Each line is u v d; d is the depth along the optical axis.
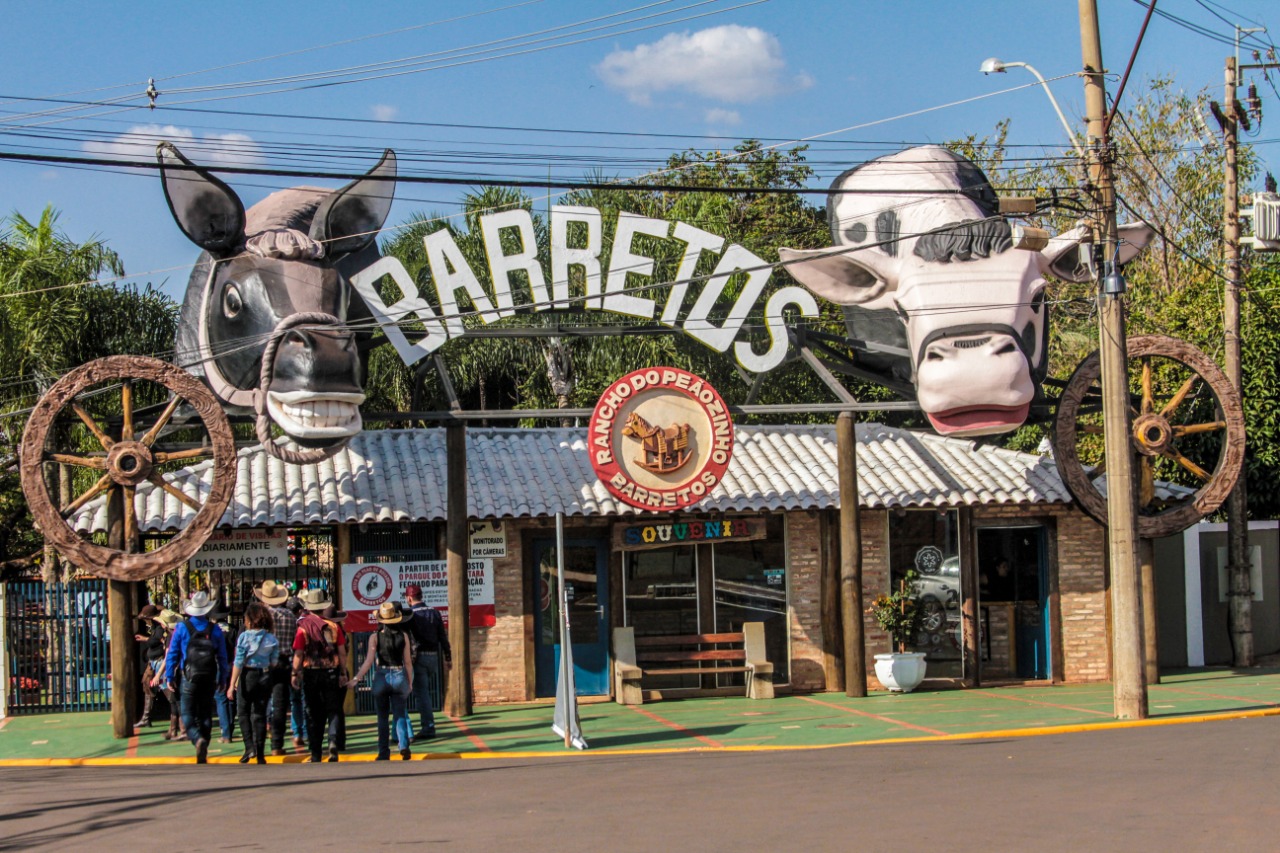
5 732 18.27
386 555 19.55
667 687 20.61
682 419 18.67
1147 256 37.03
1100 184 17.05
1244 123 23.27
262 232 17.83
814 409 19.23
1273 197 19.84
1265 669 22.61
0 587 20.27
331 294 17.47
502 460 20.98
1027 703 18.72
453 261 18.42
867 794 10.54
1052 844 8.26
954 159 19.67
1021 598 21.62
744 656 20.17
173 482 19.28
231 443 17.00
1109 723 16.38
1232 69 23.09
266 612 15.04
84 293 26.36
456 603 18.53
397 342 18.16
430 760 14.83
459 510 18.56
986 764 12.38
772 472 20.91
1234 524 23.25
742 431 22.41
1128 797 10.01
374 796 11.27
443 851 8.52
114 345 26.95
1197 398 26.59
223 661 16.08
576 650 20.28
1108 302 17.02
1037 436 34.56
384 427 32.72
